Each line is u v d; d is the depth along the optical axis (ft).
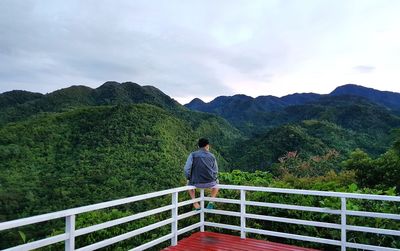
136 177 172.14
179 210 21.09
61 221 69.36
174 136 256.93
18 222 8.46
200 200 17.19
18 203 144.56
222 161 236.63
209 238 15.98
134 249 13.11
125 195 143.74
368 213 12.91
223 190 20.52
